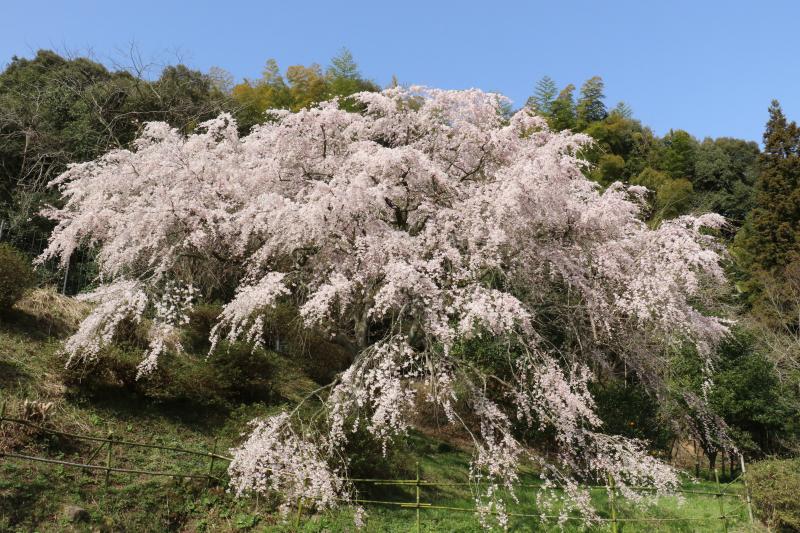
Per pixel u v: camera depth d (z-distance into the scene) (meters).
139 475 7.26
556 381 7.95
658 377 10.27
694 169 29.31
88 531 6.29
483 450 7.66
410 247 8.06
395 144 10.45
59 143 14.20
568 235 9.25
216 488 7.49
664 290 8.48
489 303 7.60
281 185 9.36
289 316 11.18
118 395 8.52
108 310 7.93
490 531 7.60
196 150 9.86
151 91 17.23
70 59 18.50
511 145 9.51
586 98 29.31
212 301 11.80
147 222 8.42
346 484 7.46
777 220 22.61
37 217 12.41
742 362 12.23
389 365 7.55
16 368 8.21
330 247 8.59
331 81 21.92
